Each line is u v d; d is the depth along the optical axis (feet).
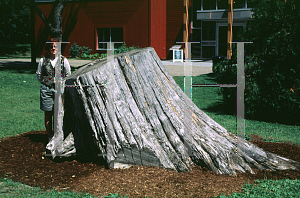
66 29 96.84
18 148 17.25
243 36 29.22
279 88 27.14
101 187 12.65
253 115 28.94
